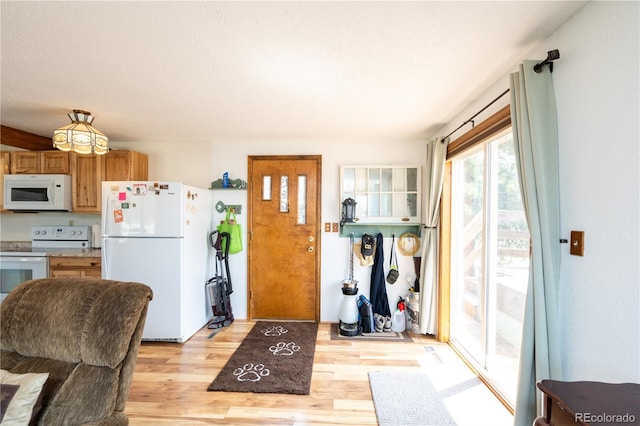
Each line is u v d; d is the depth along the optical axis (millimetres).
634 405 852
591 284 1221
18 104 2418
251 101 2359
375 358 2650
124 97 2275
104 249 2916
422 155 3484
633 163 1047
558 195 1394
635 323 1046
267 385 2188
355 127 3043
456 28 1419
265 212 3609
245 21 1373
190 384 2205
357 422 1823
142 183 2926
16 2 1234
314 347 2861
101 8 1279
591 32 1217
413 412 1907
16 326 1256
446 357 2678
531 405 1377
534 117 1403
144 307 1292
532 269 1385
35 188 3297
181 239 2920
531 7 1271
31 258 3102
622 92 1085
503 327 2131
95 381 1160
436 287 3117
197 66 1802
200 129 3148
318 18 1349
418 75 1915
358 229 3514
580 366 1271
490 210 2242
